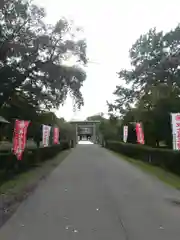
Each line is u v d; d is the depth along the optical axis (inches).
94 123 3149.6
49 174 639.8
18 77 757.3
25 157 687.1
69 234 229.8
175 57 1170.0
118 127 2031.3
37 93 845.8
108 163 928.9
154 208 319.6
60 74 784.3
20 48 705.0
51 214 291.9
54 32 764.0
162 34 1240.8
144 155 951.0
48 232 234.7
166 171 673.0
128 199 368.2
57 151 1370.6
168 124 979.9
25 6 708.7
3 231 237.3
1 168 545.0
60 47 770.2
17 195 390.6
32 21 740.0
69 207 323.3
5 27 698.2
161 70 1187.9
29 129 1119.0
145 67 1261.1
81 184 494.6
